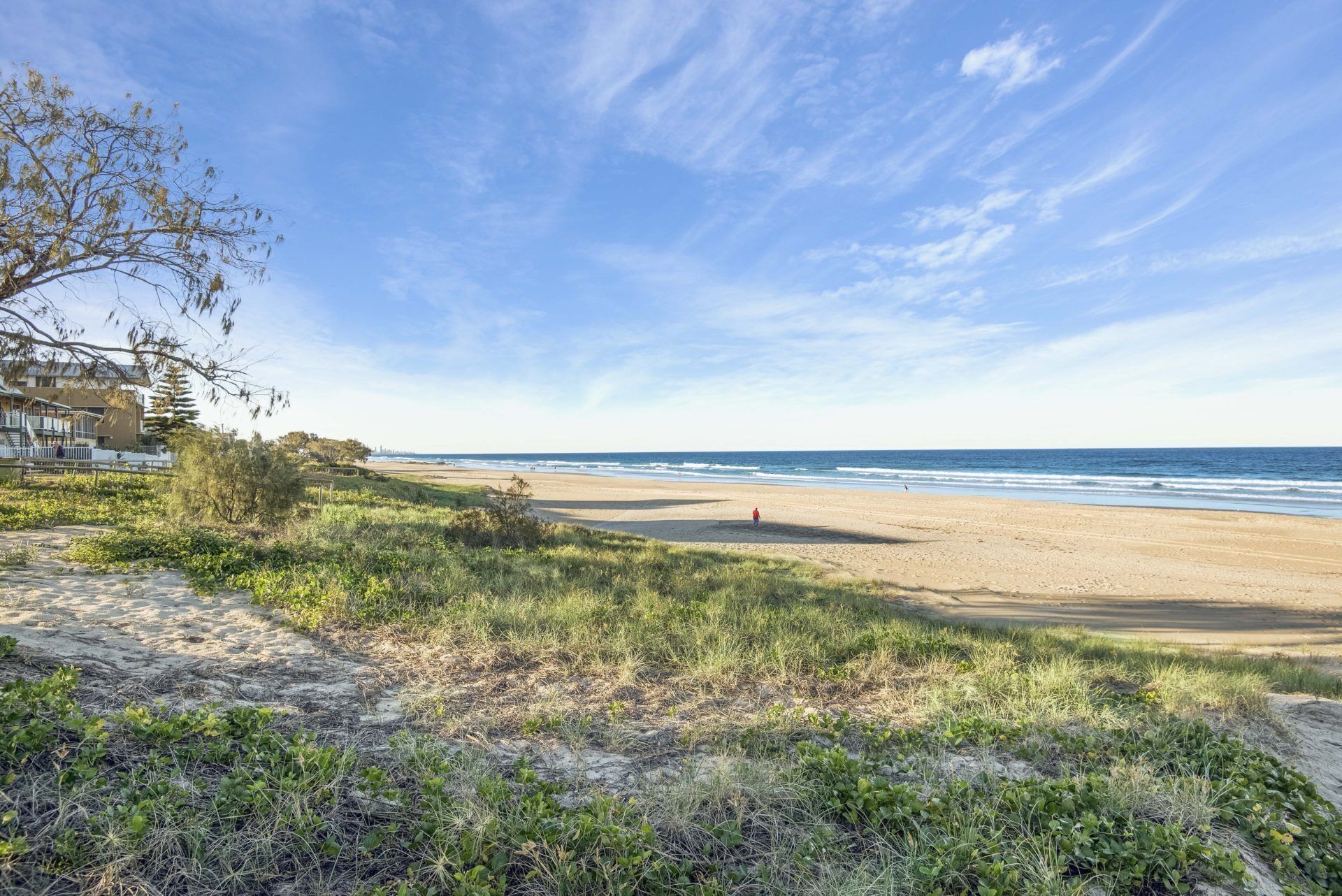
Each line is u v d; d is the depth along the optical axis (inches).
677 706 229.8
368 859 122.4
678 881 120.4
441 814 131.6
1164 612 594.6
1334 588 705.0
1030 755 195.0
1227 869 135.3
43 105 231.9
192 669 218.4
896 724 223.1
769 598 486.9
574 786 161.0
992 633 422.6
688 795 151.1
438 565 455.2
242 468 577.9
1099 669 309.7
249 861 115.3
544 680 246.4
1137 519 1318.9
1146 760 191.6
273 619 299.1
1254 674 328.2
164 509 607.2
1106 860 136.4
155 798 124.3
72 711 152.4
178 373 259.4
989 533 1116.5
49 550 405.1
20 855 106.3
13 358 239.6
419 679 237.1
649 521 1267.2
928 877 126.4
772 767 170.9
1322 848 153.9
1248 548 964.0
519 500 751.7
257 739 156.6
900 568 784.9
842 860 134.7
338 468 1563.7
